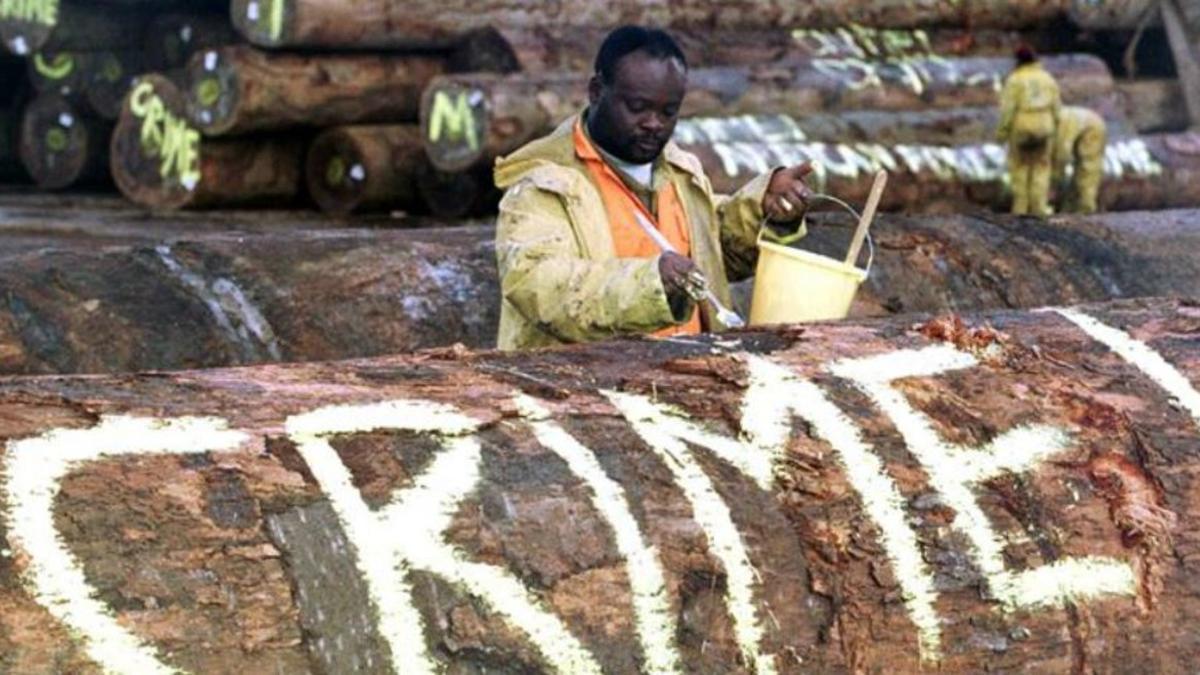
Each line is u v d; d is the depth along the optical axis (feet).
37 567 29.12
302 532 30.94
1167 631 37.24
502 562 32.04
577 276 42.45
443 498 32.24
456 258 62.08
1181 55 126.93
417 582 31.35
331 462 32.09
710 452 35.12
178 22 110.73
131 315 55.93
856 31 113.19
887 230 68.69
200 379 34.53
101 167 114.42
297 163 105.91
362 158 101.71
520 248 43.29
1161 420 39.14
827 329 39.88
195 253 58.75
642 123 44.32
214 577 29.99
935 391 37.99
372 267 60.29
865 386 37.65
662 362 37.47
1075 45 128.06
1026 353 40.14
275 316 57.72
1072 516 37.06
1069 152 108.68
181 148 103.35
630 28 44.83
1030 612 36.04
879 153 105.19
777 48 108.99
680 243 45.88
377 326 59.06
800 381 37.22
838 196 103.14
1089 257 70.03
